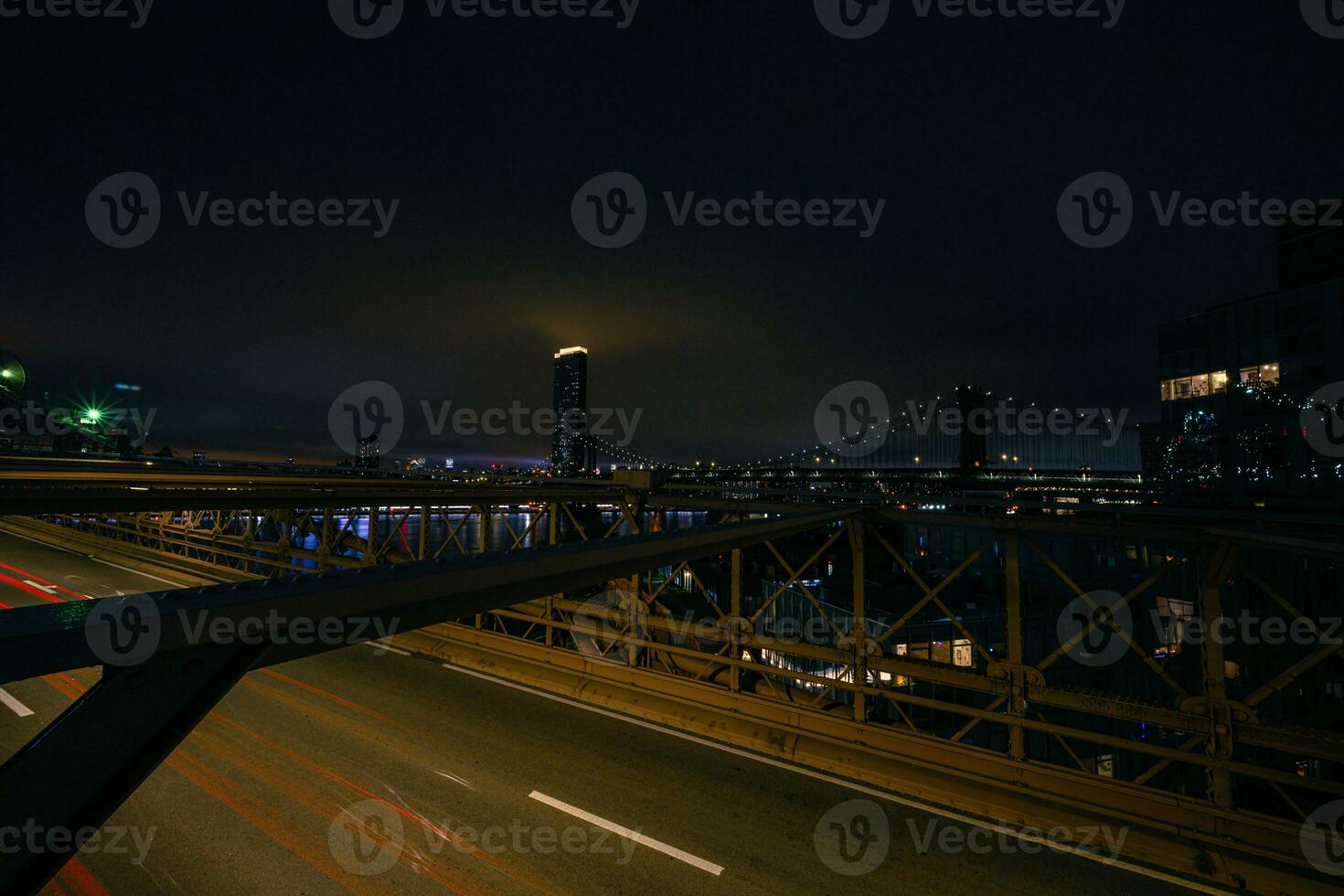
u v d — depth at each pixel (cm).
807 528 695
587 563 327
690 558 477
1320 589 2955
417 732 834
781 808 668
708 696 899
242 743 783
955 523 733
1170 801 621
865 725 778
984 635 2611
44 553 2278
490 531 1120
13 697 900
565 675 1027
